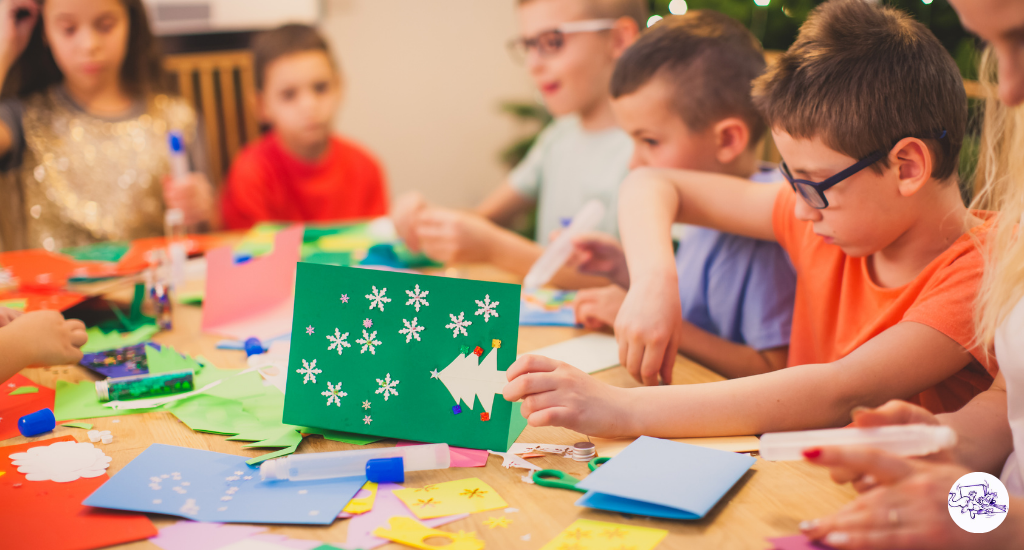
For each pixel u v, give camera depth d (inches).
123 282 37.3
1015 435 20.2
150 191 63.2
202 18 93.7
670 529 16.9
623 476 18.6
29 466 20.7
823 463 16.2
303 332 23.0
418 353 22.4
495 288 22.0
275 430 23.1
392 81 111.1
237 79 91.5
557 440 22.3
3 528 17.3
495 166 118.7
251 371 28.2
